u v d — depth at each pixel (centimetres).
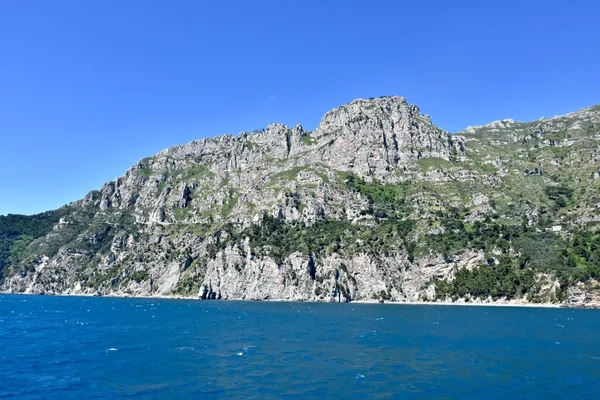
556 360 9500
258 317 18638
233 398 6956
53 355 10200
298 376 8231
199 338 12600
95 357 9950
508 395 7106
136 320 17712
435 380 7944
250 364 9181
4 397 7056
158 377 8188
